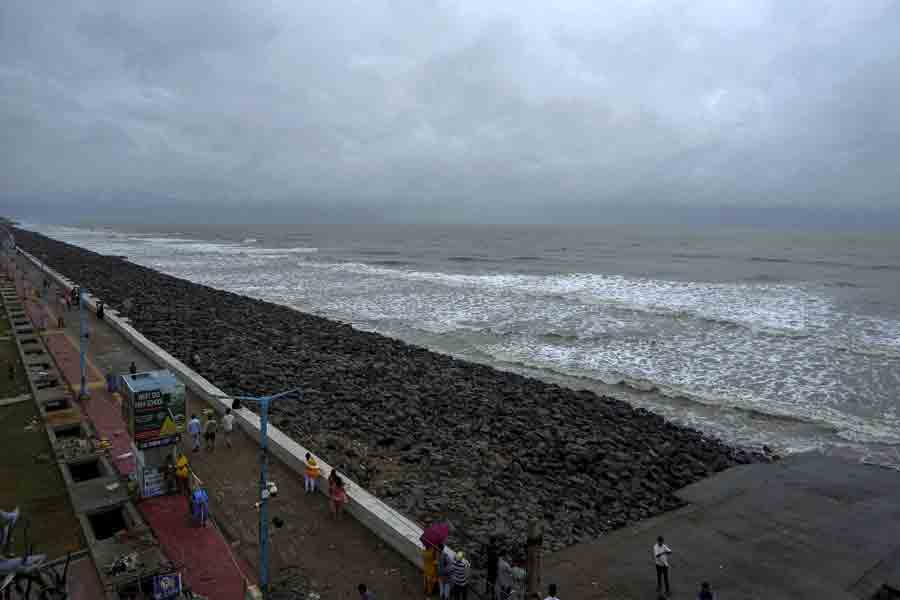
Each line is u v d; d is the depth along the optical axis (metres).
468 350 35.03
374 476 16.47
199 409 20.95
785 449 20.31
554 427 21.11
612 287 61.59
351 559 12.03
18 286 48.56
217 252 121.25
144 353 28.38
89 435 17.55
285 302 53.81
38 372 23.72
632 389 27.11
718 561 12.85
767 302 50.00
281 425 20.00
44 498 13.82
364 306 50.91
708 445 20.11
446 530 11.09
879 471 17.86
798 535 14.03
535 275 74.69
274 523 13.26
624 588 11.70
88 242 151.88
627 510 15.50
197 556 11.84
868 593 11.75
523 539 13.48
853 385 26.70
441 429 20.75
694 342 35.34
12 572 8.98
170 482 14.26
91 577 10.68
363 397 23.89
